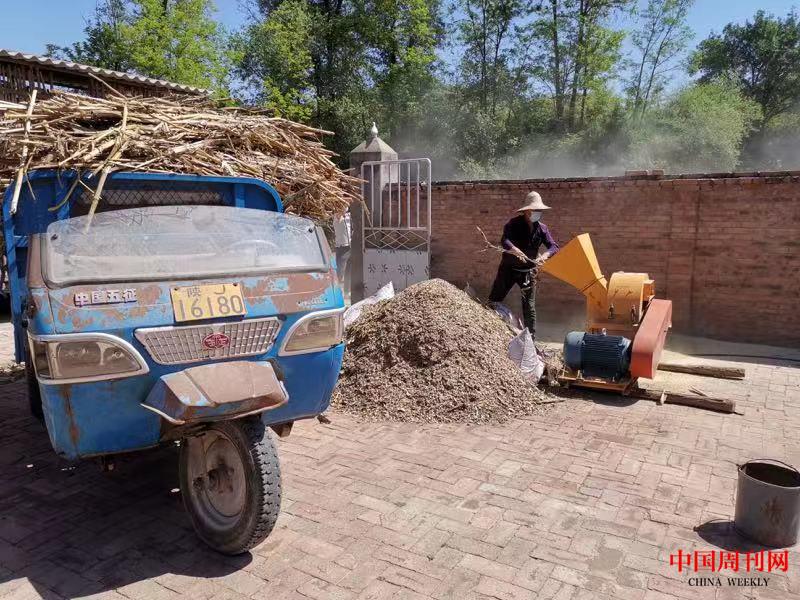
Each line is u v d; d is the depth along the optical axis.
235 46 31.80
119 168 3.62
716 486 4.33
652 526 3.82
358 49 35.28
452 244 10.66
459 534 3.73
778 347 8.24
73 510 4.09
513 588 3.23
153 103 4.49
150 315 3.19
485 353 6.12
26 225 3.71
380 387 5.93
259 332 3.47
